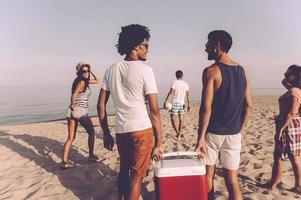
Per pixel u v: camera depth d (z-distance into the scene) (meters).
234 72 3.14
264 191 4.39
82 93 5.83
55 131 10.56
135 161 3.23
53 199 4.47
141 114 3.21
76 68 5.80
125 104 3.19
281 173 4.37
